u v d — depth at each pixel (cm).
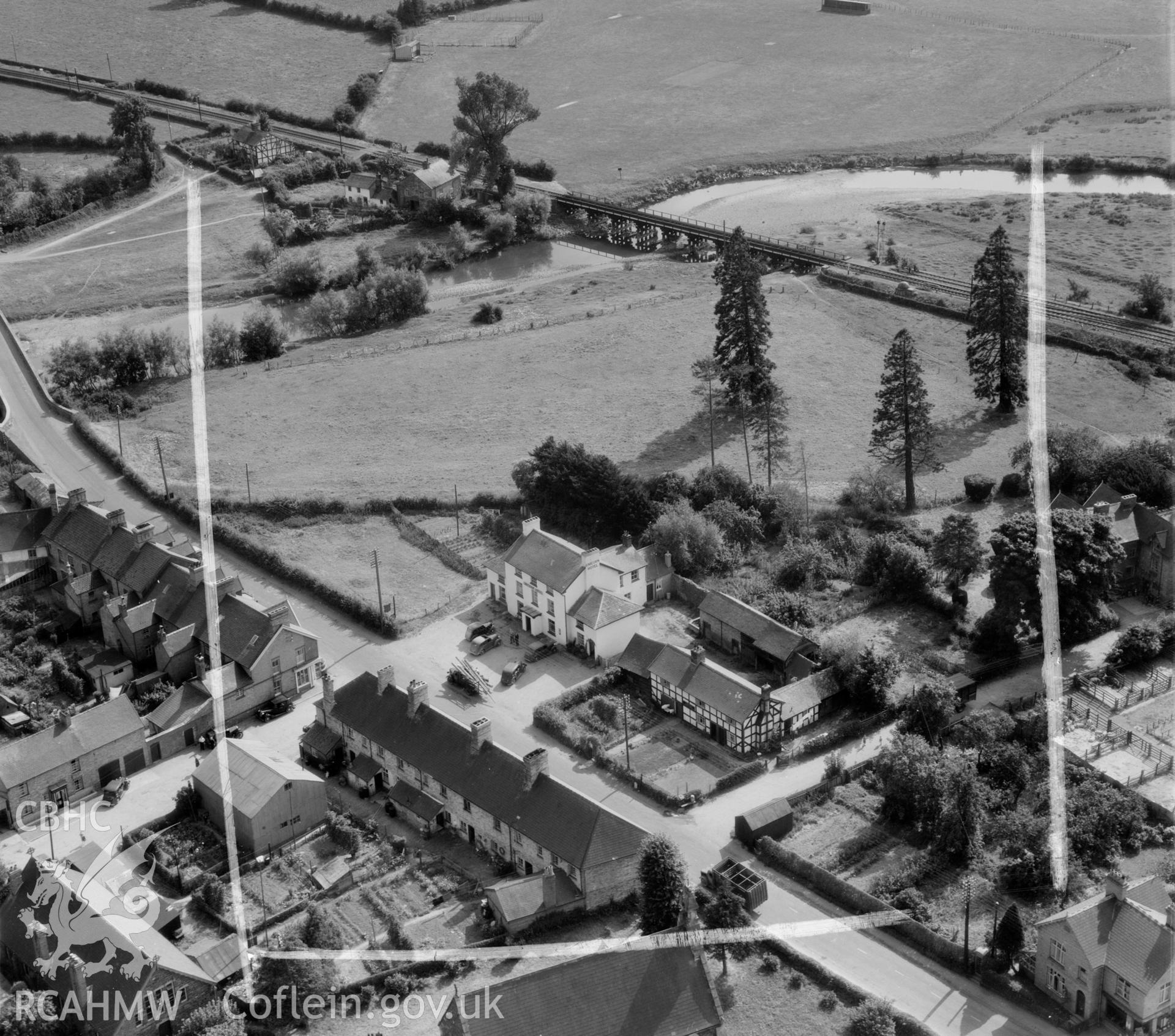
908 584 18188
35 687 17062
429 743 14825
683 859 13212
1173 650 16725
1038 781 14562
